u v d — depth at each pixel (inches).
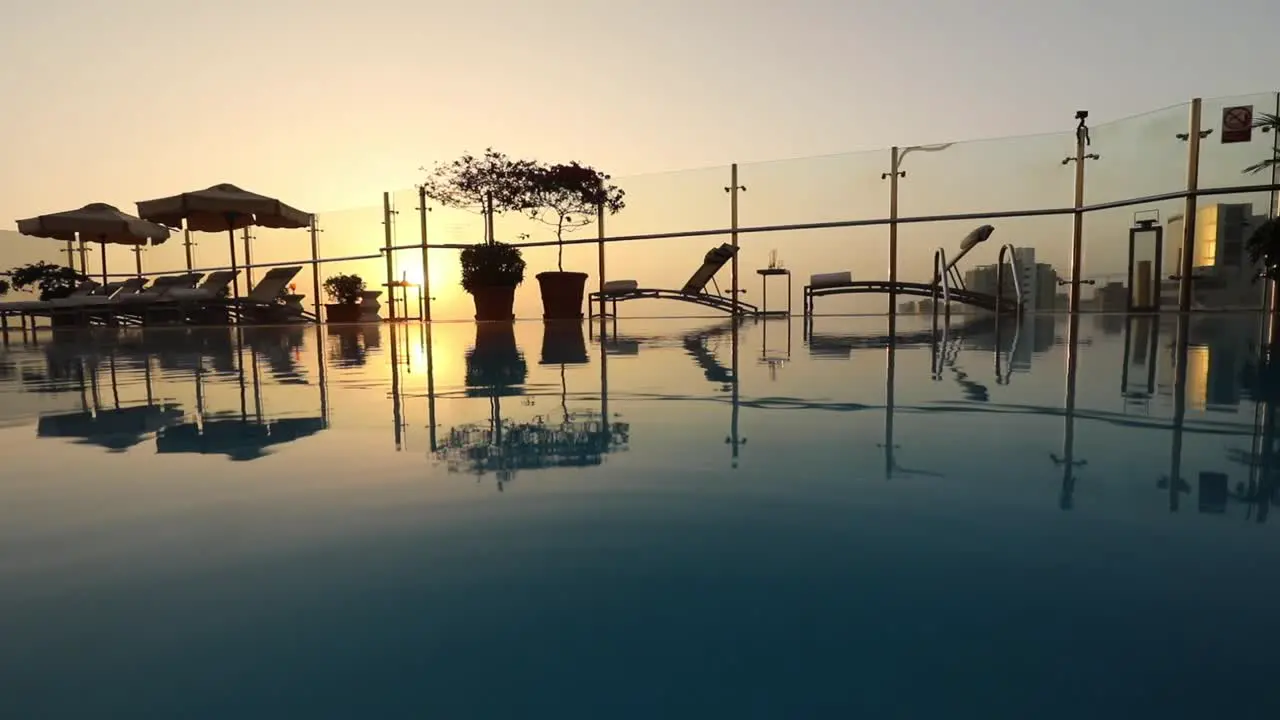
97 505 36.9
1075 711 17.3
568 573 26.7
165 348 172.4
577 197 317.1
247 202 318.3
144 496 38.4
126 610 24.5
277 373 105.0
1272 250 221.9
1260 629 21.2
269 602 24.9
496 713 17.9
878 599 23.8
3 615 24.2
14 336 277.3
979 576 25.5
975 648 20.5
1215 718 16.9
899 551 28.1
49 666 20.8
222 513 35.1
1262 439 47.6
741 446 47.9
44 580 27.2
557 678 19.5
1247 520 31.0
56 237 369.1
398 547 29.9
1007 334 164.9
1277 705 17.5
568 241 339.3
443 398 74.0
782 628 22.0
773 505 34.5
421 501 36.4
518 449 48.2
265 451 49.4
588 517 33.3
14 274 380.8
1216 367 90.7
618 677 19.4
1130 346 124.4
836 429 53.2
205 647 21.8
